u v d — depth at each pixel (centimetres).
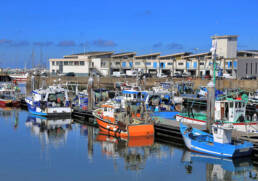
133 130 2878
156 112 3681
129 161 2342
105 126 3212
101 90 5200
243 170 2162
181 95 5706
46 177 2036
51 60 11719
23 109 4850
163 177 2048
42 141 2892
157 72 11450
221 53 10350
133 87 4538
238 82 7362
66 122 3797
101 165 2256
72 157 2430
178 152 2542
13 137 3039
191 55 11200
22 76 10931
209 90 2794
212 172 2128
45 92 4250
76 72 11150
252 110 4422
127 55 11906
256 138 2481
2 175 2056
